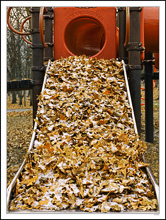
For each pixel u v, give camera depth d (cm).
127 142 285
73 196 219
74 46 577
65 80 398
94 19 489
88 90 379
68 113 335
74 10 487
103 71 416
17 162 490
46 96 366
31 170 252
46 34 496
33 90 434
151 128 655
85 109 345
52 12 506
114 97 368
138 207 215
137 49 411
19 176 251
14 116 1227
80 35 615
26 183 238
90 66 424
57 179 242
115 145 274
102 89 386
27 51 1470
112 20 482
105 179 238
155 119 956
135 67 408
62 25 488
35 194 225
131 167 254
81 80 398
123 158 263
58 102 357
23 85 471
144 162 269
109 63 434
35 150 279
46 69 423
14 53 1360
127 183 233
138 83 407
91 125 320
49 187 234
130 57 412
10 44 1351
